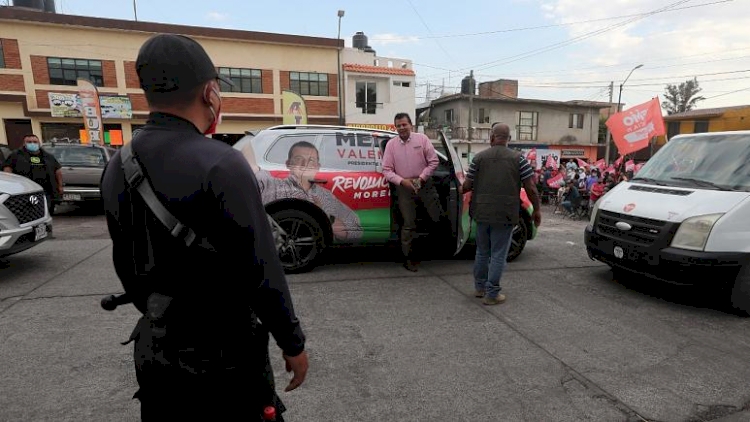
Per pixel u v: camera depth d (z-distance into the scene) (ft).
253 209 3.39
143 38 64.23
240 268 3.38
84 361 8.76
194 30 66.49
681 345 10.07
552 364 9.11
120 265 3.85
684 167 14.74
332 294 13.15
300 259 15.30
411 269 15.78
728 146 14.21
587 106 101.81
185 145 3.39
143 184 3.37
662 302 12.92
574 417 7.33
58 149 29.55
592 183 36.29
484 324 11.11
